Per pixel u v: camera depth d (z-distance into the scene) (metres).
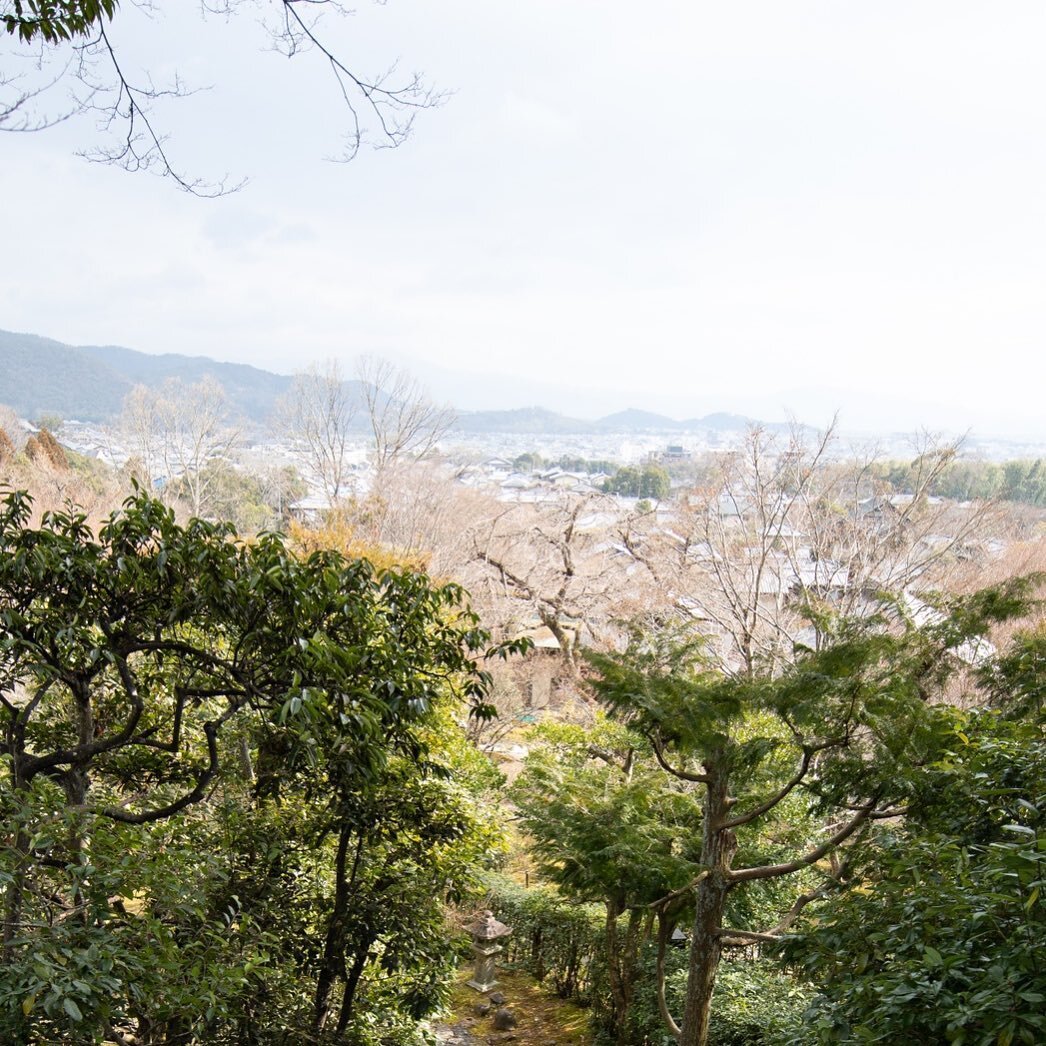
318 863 7.12
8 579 4.86
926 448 15.37
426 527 20.28
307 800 6.54
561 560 19.05
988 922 3.06
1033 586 6.85
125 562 4.93
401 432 25.78
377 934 6.70
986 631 6.61
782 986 8.43
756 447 15.22
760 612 13.94
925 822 5.53
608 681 7.07
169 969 4.04
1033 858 2.65
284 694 5.36
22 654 5.17
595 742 11.02
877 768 6.02
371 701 5.52
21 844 4.39
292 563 5.45
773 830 9.00
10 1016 3.29
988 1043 2.52
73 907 4.18
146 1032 4.92
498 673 16.33
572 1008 10.31
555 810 8.45
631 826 8.11
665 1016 7.52
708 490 15.87
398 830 6.93
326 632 5.80
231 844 6.30
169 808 5.53
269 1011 6.26
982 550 15.35
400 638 6.29
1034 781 4.39
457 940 7.34
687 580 16.23
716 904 7.12
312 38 3.66
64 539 5.02
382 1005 7.42
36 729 6.33
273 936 5.69
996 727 5.58
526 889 11.84
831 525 14.65
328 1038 6.37
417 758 6.48
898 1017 2.97
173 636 5.88
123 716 6.65
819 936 4.12
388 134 3.94
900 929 3.53
